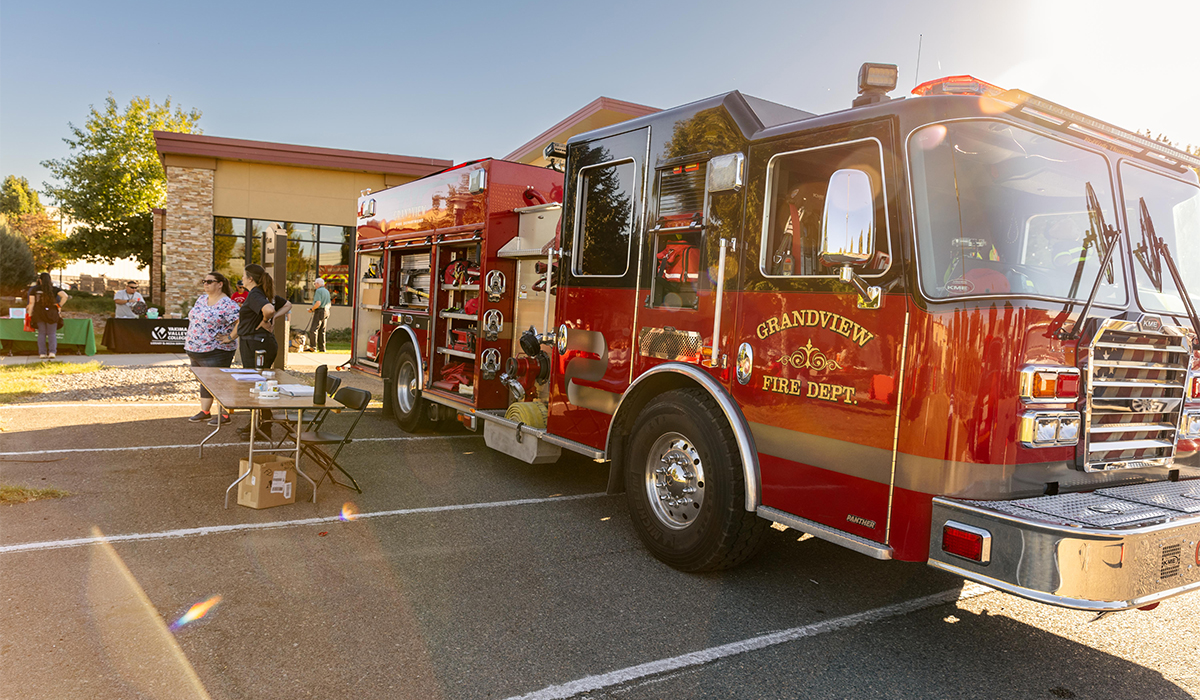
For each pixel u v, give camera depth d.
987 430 2.95
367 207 8.96
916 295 3.07
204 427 7.56
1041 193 3.34
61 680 2.74
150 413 8.29
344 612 3.45
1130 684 3.13
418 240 7.48
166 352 14.59
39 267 39.47
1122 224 3.60
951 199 3.16
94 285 40.47
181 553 4.08
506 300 6.28
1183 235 3.96
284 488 5.08
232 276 18.50
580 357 5.06
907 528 3.07
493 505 5.33
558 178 6.59
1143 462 3.41
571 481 6.13
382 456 6.70
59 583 3.60
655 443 4.36
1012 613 3.84
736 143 3.96
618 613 3.60
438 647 3.16
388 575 3.93
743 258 3.87
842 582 4.16
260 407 4.70
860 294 3.28
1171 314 3.60
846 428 3.32
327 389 5.34
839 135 3.44
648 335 4.48
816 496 3.46
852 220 3.13
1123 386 3.30
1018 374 2.97
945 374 2.99
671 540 4.18
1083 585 2.64
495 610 3.56
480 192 6.28
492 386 6.32
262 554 4.13
